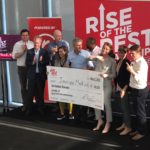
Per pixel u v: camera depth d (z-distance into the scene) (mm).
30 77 6852
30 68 6855
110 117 5984
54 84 6492
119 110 6496
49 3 7582
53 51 6609
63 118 6781
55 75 6438
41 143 5754
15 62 8266
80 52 6262
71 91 6328
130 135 5832
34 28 7070
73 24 7375
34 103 7551
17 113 7273
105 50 5820
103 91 5879
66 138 5887
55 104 7500
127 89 5668
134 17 6188
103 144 5559
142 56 6047
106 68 5824
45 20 6996
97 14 6465
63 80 6367
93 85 5977
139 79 5402
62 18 7492
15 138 6008
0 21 8156
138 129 5688
